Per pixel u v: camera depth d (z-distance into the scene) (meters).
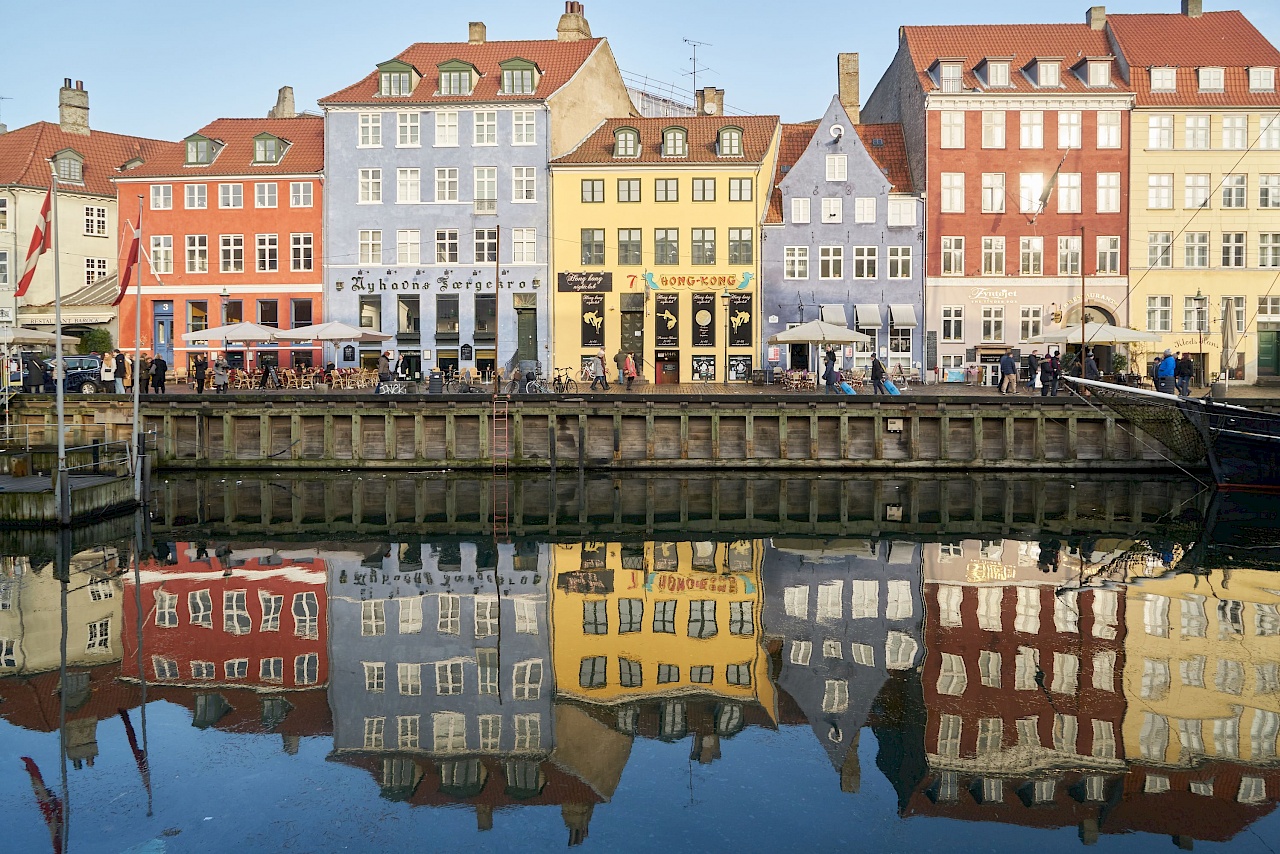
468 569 19.66
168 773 10.17
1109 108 47.66
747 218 48.09
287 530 23.78
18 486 25.08
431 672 13.32
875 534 23.27
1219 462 29.14
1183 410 29.59
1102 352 47.53
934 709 11.84
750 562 20.22
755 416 32.47
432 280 49.22
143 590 17.69
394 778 10.10
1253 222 47.75
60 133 58.09
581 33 54.56
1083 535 22.95
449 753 10.68
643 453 32.75
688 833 9.05
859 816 9.31
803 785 9.98
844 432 32.16
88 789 9.80
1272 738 10.95
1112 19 51.19
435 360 49.25
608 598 17.28
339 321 49.62
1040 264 48.06
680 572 19.33
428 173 49.31
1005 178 47.97
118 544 21.81
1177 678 12.79
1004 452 32.41
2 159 55.97
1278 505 27.12
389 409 32.62
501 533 23.52
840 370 43.69
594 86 51.94
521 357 49.16
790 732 11.26
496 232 45.59
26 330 36.91
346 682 12.90
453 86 49.62
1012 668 13.29
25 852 8.62
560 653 14.14
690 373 48.34
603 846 8.80
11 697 12.24
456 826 9.16
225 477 31.97
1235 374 47.72
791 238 48.19
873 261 48.31
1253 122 47.62
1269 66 47.81
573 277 48.47
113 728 11.32
